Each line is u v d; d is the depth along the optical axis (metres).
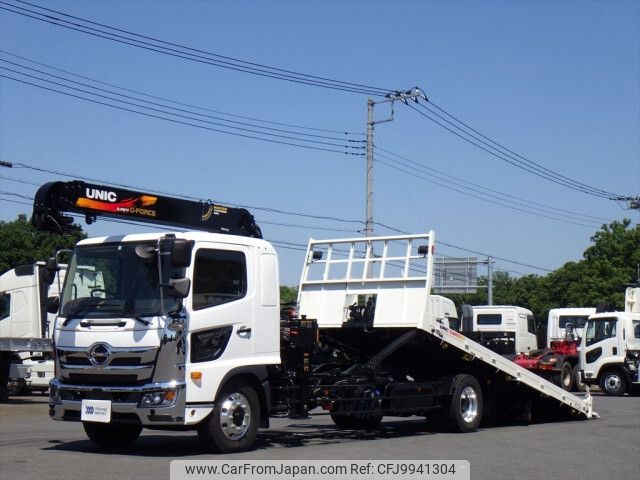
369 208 31.67
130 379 10.80
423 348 14.66
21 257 43.06
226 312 11.40
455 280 49.88
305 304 14.95
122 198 13.34
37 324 23.81
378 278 14.38
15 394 25.16
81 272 11.60
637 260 51.78
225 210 14.68
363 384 13.37
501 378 16.02
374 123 32.03
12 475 9.51
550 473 10.73
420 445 13.03
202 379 10.96
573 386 30.38
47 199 12.57
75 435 14.09
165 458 10.91
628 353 28.67
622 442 14.18
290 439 13.50
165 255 10.97
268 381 11.91
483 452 12.44
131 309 10.98
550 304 58.75
